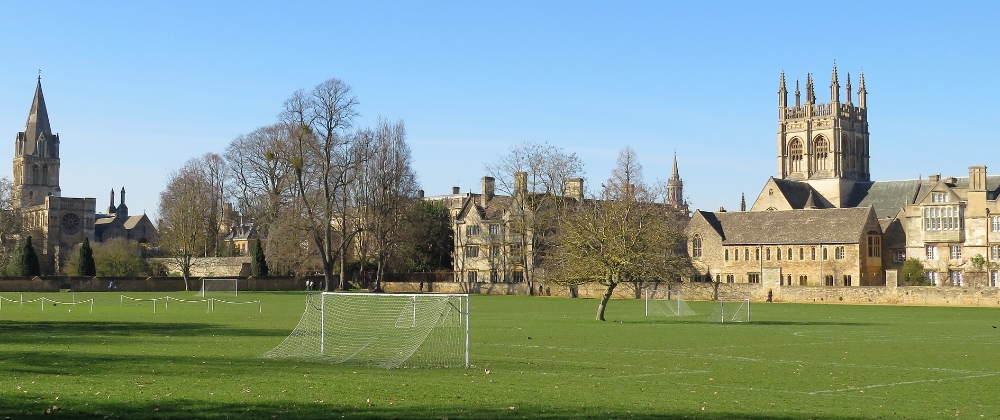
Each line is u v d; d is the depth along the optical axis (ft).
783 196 616.39
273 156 454.40
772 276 402.93
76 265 535.19
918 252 479.82
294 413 88.48
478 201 559.79
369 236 473.26
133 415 85.92
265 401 94.99
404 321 225.76
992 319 266.98
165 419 84.38
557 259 399.24
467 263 540.11
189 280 480.23
